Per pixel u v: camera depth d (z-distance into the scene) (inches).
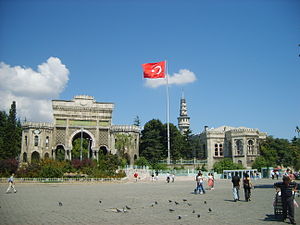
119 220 540.1
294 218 547.2
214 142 3538.4
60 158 3321.9
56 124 3228.3
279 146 3324.3
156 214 606.9
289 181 518.3
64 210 665.0
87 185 1727.4
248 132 3275.1
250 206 722.2
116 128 3398.1
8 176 1966.0
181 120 7022.6
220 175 2687.0
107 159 2578.7
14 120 3986.2
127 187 1509.6
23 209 684.1
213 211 644.7
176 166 3102.9
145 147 3631.9
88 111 3348.9
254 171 2669.8
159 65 2497.5
